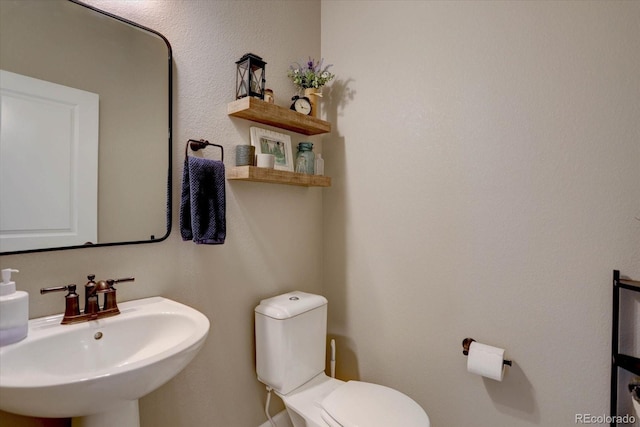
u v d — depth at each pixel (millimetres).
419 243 1555
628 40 1106
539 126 1262
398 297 1622
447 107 1471
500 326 1349
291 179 1510
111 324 957
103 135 1057
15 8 902
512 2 1313
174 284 1236
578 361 1197
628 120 1110
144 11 1152
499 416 1350
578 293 1195
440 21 1487
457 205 1446
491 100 1362
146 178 1152
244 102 1328
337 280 1852
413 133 1566
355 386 1368
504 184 1335
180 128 1248
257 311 1462
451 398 1468
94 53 1040
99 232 1049
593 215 1169
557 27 1224
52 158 963
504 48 1331
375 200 1697
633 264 1108
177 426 1253
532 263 1280
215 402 1375
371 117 1705
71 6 996
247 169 1313
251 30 1511
